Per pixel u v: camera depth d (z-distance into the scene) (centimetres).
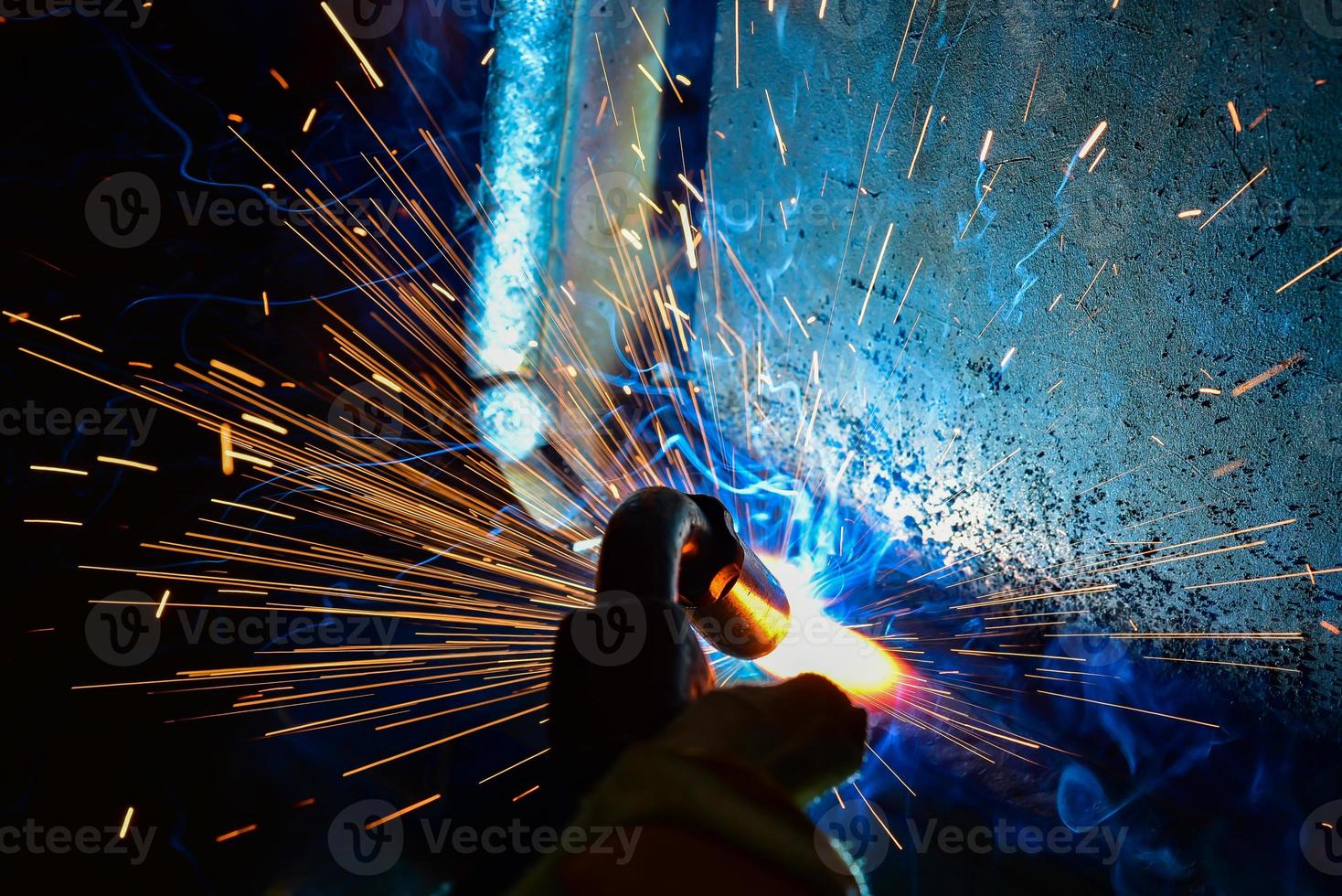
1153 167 157
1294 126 139
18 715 192
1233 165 147
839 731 67
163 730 190
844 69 206
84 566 231
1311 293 142
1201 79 148
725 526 105
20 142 270
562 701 69
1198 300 155
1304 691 152
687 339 254
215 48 287
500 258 264
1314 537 148
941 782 160
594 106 249
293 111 293
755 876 50
